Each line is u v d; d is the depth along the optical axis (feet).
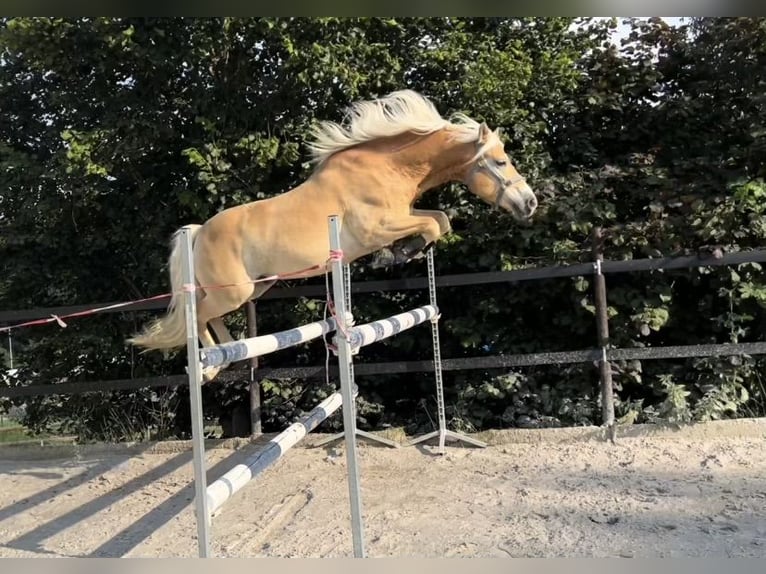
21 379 21.38
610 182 18.85
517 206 14.15
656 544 10.28
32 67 20.01
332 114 19.47
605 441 16.38
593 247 16.97
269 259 13.84
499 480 14.05
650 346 19.07
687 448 15.46
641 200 19.06
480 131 13.85
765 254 16.16
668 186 17.92
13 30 17.84
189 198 18.62
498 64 18.26
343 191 13.84
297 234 13.64
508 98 18.54
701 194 17.57
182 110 19.93
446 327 18.92
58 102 19.70
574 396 18.19
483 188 14.24
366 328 11.50
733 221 16.96
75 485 15.62
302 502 13.44
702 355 16.46
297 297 19.21
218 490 7.77
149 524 12.68
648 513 11.65
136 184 20.20
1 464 17.78
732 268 17.29
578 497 12.67
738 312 17.97
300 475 15.26
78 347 20.92
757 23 17.98
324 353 19.94
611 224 18.56
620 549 10.17
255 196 19.10
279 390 19.10
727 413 17.33
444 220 14.85
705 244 17.24
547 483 13.64
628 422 16.62
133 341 14.93
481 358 17.40
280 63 19.15
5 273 20.47
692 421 16.29
